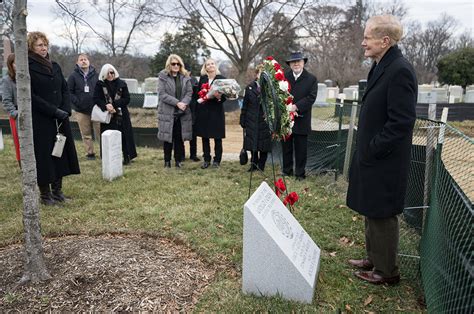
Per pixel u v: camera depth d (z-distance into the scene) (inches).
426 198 126.6
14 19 104.7
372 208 109.5
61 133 185.0
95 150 324.5
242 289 110.7
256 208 108.8
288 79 228.7
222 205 185.9
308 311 101.8
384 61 105.9
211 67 251.4
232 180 233.3
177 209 178.5
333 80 1263.5
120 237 150.9
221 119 259.3
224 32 917.8
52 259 125.9
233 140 436.5
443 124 115.9
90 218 169.3
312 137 261.6
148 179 233.1
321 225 165.6
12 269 121.0
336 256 137.9
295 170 240.1
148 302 105.9
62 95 187.3
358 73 1218.0
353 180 116.2
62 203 186.5
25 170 109.6
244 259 108.2
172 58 249.0
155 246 141.7
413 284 119.9
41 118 174.9
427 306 101.6
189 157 308.2
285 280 106.7
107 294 108.3
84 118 286.4
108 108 256.2
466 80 1171.9
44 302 104.7
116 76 262.7
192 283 117.4
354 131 229.3
